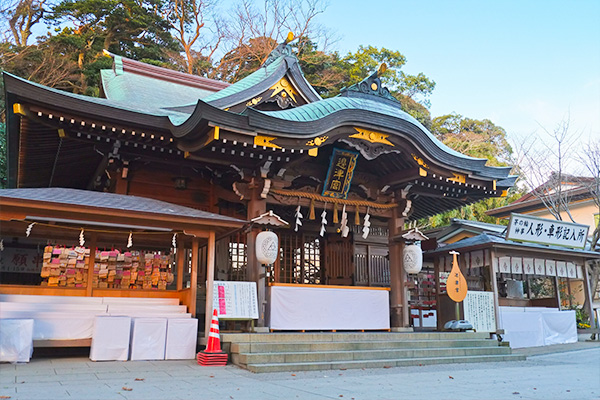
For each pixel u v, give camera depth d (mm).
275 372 8164
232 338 9438
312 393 6191
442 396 6223
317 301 11430
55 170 13680
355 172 13180
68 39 32844
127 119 10273
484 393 6520
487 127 42750
